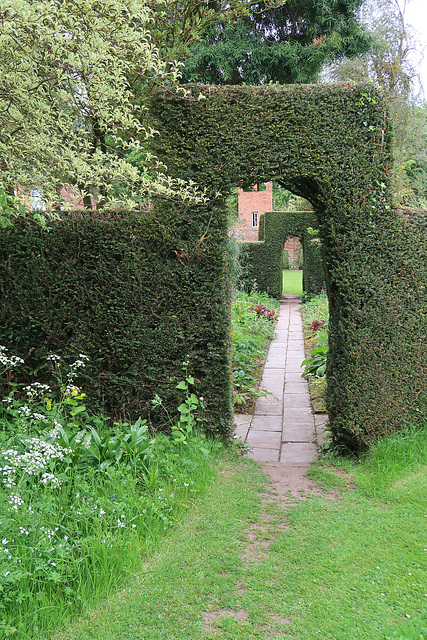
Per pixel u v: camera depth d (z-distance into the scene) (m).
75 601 2.20
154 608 2.21
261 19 10.95
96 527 2.56
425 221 4.13
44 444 2.83
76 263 4.04
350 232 3.87
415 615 2.16
